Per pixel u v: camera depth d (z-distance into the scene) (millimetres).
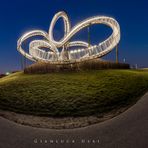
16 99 32531
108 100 29516
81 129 24969
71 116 27453
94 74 39531
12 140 23141
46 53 57688
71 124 26141
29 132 25000
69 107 28766
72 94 31328
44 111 28969
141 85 34062
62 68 45000
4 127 26359
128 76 37875
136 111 26953
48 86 34906
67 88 33344
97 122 26016
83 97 30328
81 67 44281
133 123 24375
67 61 46375
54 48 57031
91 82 35094
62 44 54969
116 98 29969
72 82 35594
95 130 24266
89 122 26141
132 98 30266
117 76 37688
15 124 27219
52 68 45875
